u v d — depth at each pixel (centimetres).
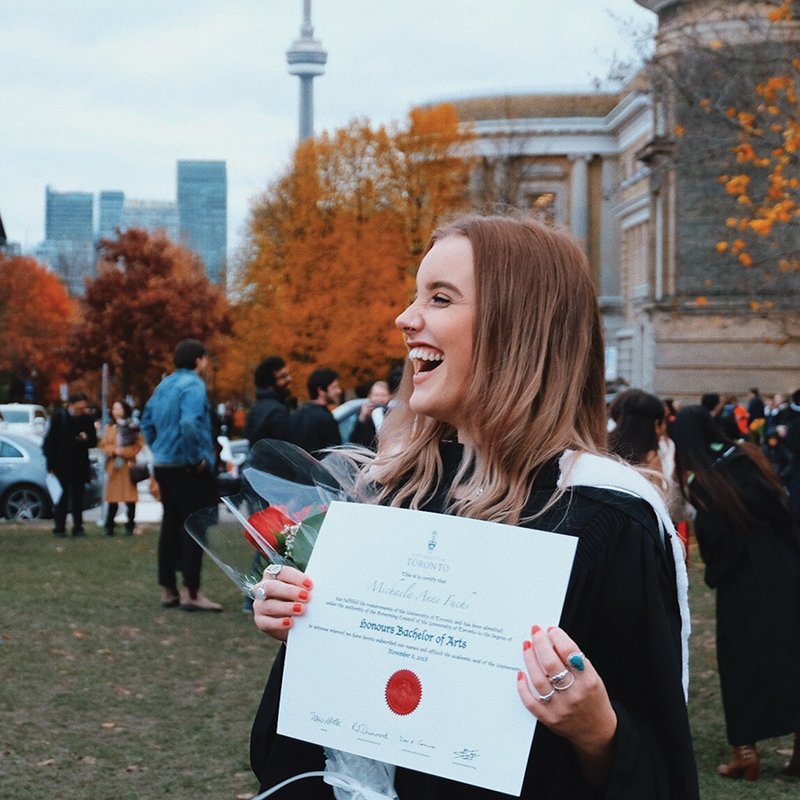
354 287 5150
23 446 2172
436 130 5344
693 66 1927
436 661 197
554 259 219
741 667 654
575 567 197
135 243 6931
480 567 197
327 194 5322
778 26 1881
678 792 194
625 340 6088
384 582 205
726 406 2919
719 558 664
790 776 668
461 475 216
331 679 205
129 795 590
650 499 203
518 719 189
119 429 1841
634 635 197
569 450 211
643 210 6412
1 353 7281
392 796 208
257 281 5512
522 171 6306
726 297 4106
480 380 214
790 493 1348
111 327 6788
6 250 7581
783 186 1518
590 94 7638
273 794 221
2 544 1688
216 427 1447
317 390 1092
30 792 590
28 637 979
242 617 1091
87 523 2092
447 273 220
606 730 187
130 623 1052
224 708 761
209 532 250
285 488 241
